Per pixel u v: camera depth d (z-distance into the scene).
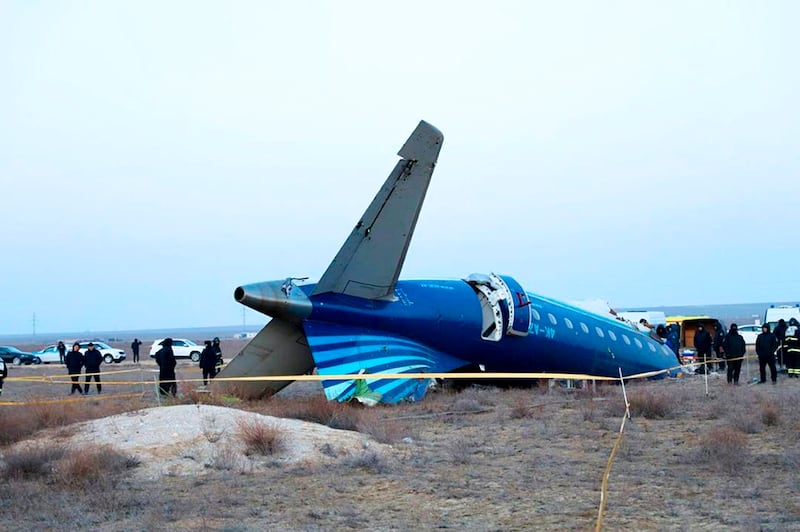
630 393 20.64
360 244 19.38
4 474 10.67
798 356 27.20
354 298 19.84
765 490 9.35
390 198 19.23
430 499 9.19
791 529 7.49
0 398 26.77
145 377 39.94
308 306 18.92
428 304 21.44
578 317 26.30
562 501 8.98
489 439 13.94
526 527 7.87
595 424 15.56
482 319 22.53
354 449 12.40
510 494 9.39
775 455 11.65
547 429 14.91
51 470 10.88
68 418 15.79
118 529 8.02
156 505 8.97
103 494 9.45
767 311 58.09
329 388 18.30
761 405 17.45
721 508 8.48
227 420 13.32
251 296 18.16
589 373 26.22
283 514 8.53
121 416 14.16
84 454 10.81
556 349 24.66
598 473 10.63
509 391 22.64
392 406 18.86
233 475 10.58
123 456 11.14
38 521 8.43
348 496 9.37
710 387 23.58
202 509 8.79
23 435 14.15
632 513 8.34
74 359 29.64
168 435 12.46
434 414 17.50
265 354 19.75
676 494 9.22
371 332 20.05
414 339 20.98
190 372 42.47
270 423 13.42
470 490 9.62
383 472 10.74
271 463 11.23
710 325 50.12
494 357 23.00
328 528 7.91
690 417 16.38
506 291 23.14
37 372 51.31
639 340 28.94
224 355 65.25
